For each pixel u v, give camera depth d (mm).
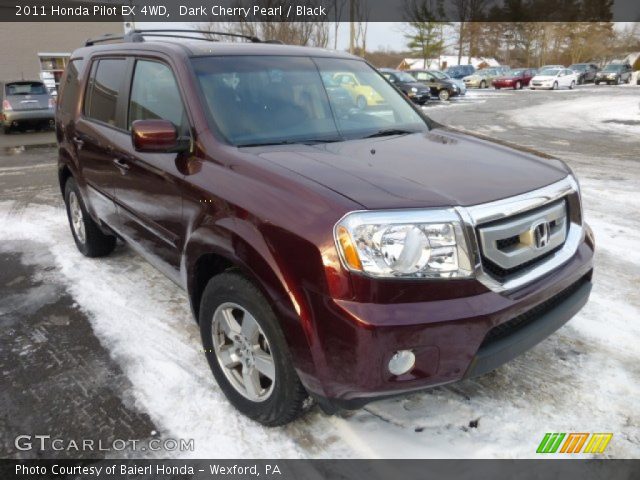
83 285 4320
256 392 2568
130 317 3770
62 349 3373
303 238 2127
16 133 15586
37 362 3232
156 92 3334
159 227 3186
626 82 44375
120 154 3557
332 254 2061
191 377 3047
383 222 2049
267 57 3455
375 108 3561
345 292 2051
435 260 2086
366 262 2035
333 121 3264
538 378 2971
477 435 2555
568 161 9227
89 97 4301
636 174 8086
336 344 2076
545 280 2408
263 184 2398
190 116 2938
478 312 2105
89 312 3857
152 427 2652
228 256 2434
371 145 2949
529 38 66938
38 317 3795
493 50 68438
